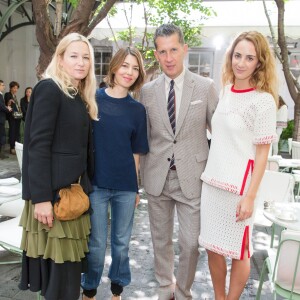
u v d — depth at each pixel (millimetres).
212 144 2354
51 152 2088
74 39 2152
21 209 3623
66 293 2184
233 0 8289
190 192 2535
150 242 4117
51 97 2033
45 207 2039
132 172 2555
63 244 2133
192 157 2529
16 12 11820
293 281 2154
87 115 2225
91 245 2504
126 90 2521
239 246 2256
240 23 7168
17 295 2932
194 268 2605
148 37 7289
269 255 2746
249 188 2162
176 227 4598
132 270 3424
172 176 2584
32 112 2068
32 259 2191
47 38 4137
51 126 2035
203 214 2393
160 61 2453
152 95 2586
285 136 10195
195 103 2467
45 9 4070
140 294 2996
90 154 2342
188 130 2500
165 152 2566
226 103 2268
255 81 2180
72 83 2207
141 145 2586
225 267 2502
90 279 2584
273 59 2170
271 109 2125
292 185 3572
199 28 7055
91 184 2414
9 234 2865
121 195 2551
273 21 7254
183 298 2631
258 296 2707
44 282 2178
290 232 2166
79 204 2115
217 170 2281
